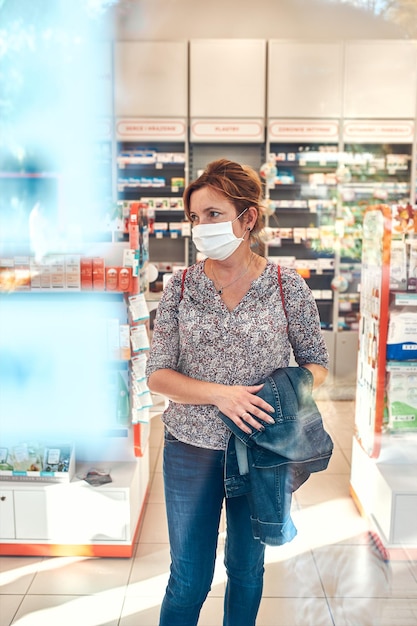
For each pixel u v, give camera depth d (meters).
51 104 5.70
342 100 5.46
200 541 1.41
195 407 1.36
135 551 2.47
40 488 2.40
